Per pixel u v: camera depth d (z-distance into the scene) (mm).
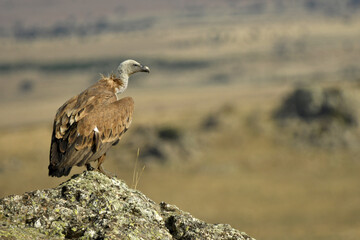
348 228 43281
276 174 63000
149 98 193750
